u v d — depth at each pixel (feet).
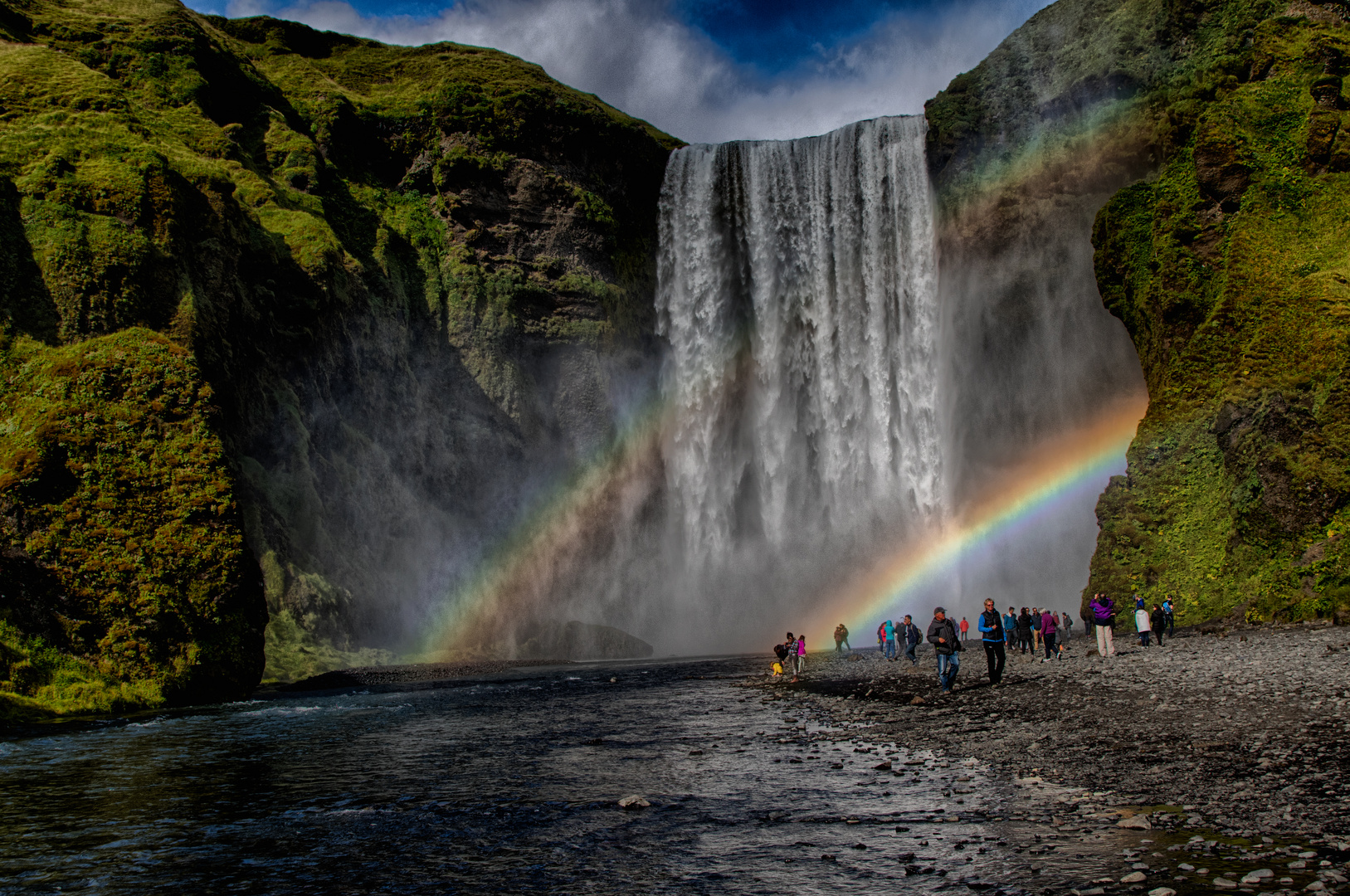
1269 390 107.45
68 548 104.17
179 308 136.26
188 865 33.71
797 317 221.25
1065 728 49.67
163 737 71.20
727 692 93.04
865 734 57.26
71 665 97.86
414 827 38.68
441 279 204.95
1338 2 134.31
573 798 43.27
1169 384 122.72
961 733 52.90
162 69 184.24
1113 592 117.70
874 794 39.99
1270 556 101.04
